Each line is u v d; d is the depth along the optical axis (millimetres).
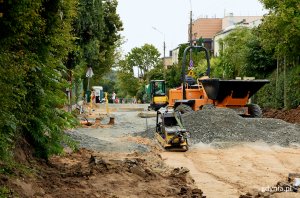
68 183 10484
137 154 17281
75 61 27922
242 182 13289
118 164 13148
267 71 38375
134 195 10258
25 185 8938
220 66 50438
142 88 82875
